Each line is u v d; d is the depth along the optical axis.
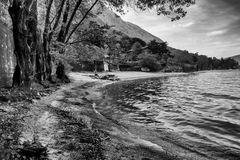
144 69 99.38
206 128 11.21
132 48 111.62
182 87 38.41
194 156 7.14
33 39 17.91
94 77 50.53
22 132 6.47
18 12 14.02
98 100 18.61
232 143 8.79
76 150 5.91
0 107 8.96
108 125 9.84
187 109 17.06
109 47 34.75
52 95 16.06
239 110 16.91
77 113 11.15
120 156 6.07
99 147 6.39
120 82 46.81
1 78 14.68
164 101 21.17
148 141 8.30
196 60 194.00
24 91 13.32
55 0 27.84
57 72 29.42
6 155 4.47
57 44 25.23
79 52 31.17
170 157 6.75
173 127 11.21
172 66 131.12
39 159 4.99
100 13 30.67
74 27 30.84
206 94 28.27
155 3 20.94
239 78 73.00
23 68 14.52
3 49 15.35
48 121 8.36
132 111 15.21
